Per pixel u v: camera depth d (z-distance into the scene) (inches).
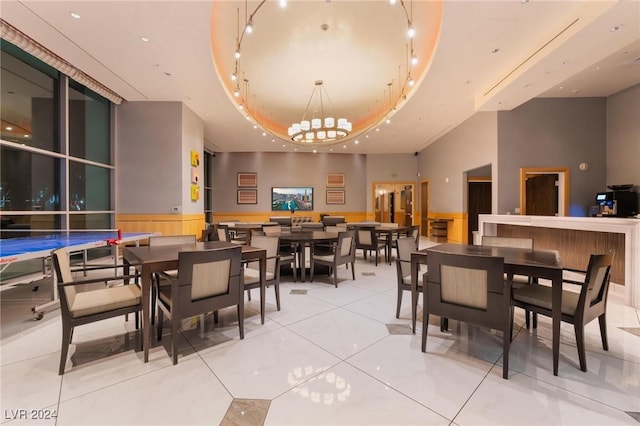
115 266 101.0
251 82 234.5
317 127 234.7
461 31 149.9
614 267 139.8
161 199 247.1
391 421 55.6
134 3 128.6
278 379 69.5
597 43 143.0
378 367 75.0
